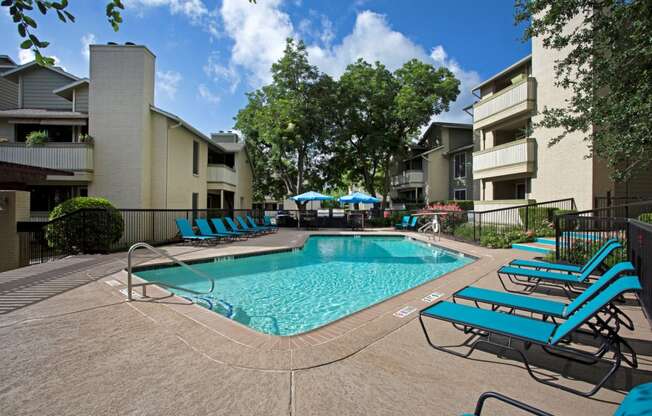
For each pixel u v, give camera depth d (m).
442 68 26.72
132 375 2.73
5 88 17.25
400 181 32.81
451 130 28.92
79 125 14.91
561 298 5.23
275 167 28.03
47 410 2.27
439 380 2.71
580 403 2.42
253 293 6.81
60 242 9.41
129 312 4.33
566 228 8.33
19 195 12.42
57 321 3.98
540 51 14.12
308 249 13.02
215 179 19.83
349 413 2.25
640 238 4.04
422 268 9.48
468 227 14.88
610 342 2.80
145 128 13.94
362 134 28.36
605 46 5.98
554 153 13.45
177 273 8.11
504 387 2.63
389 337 3.58
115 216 10.10
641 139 5.33
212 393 2.48
